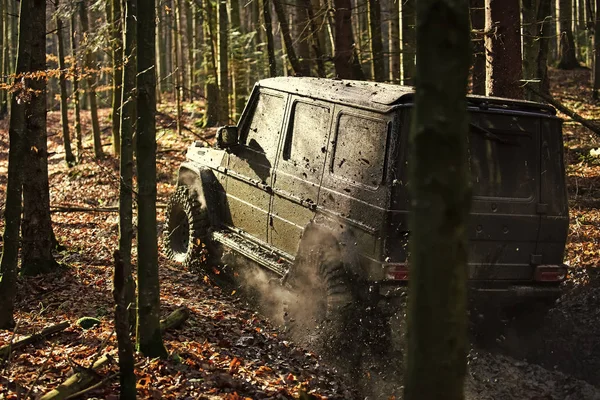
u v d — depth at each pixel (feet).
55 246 32.94
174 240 33.12
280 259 25.81
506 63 30.40
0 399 15.52
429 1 9.43
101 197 53.62
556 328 23.59
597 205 39.01
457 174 9.57
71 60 51.31
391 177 20.54
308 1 50.34
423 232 9.64
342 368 20.92
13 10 120.88
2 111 125.08
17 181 20.74
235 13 70.69
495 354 21.59
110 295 25.76
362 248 21.29
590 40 99.81
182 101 106.93
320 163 23.86
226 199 29.78
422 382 9.82
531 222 21.88
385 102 21.18
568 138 56.90
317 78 26.71
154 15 17.35
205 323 22.89
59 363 18.04
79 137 70.03
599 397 18.66
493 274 21.65
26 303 24.89
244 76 74.33
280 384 18.63
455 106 9.51
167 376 17.81
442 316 9.67
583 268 29.37
